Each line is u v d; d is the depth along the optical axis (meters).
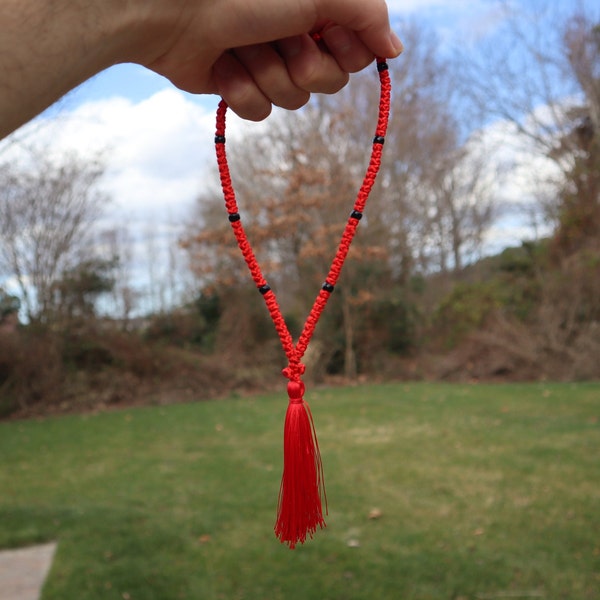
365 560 3.79
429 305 20.17
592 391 10.11
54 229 11.92
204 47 0.94
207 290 14.45
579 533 4.12
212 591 3.48
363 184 1.12
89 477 6.09
